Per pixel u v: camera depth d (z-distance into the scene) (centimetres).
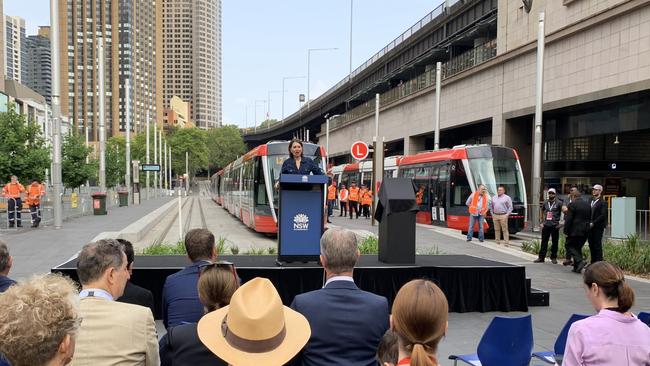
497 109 3347
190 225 2634
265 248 1511
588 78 2512
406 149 4847
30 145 2736
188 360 306
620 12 2270
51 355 186
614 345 326
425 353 213
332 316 326
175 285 446
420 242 1839
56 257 1326
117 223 2320
